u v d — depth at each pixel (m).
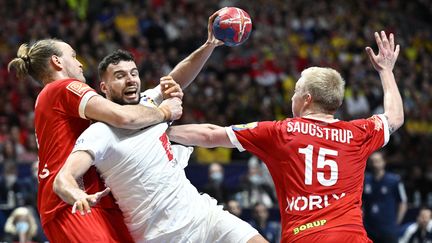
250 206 27.45
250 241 11.67
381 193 26.28
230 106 39.38
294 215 10.95
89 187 11.02
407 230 26.30
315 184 10.96
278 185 11.30
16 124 35.84
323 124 11.35
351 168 11.16
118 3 48.19
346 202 10.96
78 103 10.98
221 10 12.30
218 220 11.79
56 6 45.88
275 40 49.00
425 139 40.94
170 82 11.81
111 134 10.86
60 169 10.97
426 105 46.25
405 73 49.00
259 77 44.50
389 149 39.78
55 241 11.12
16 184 27.41
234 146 11.52
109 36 43.59
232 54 45.88
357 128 11.55
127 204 11.12
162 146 11.25
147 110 11.10
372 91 45.47
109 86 11.44
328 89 11.39
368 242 10.95
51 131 11.23
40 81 11.94
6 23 42.69
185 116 37.72
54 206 11.04
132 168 10.95
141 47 43.53
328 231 10.68
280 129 11.27
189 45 45.28
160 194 11.07
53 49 11.84
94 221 10.95
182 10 48.69
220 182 28.31
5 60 40.19
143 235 11.20
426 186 34.28
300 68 47.25
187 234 11.28
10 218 24.17
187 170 30.59
